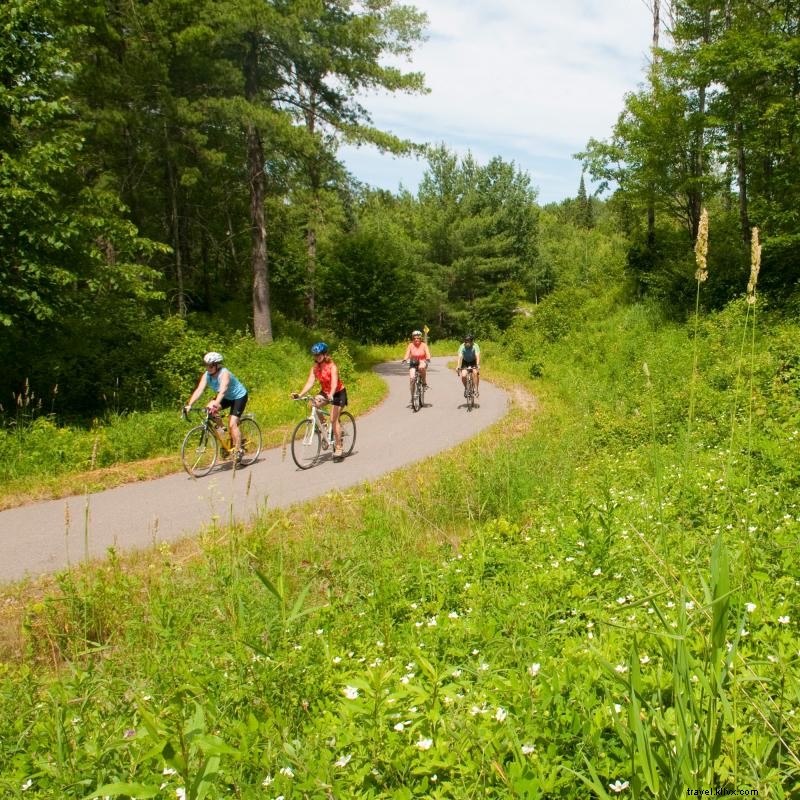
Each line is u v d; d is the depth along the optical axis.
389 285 42.28
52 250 13.30
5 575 6.20
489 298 45.31
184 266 26.23
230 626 3.81
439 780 2.11
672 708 2.00
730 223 23.34
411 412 16.56
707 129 19.98
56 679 3.53
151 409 14.41
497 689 2.53
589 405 14.93
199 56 20.06
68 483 9.55
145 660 3.67
